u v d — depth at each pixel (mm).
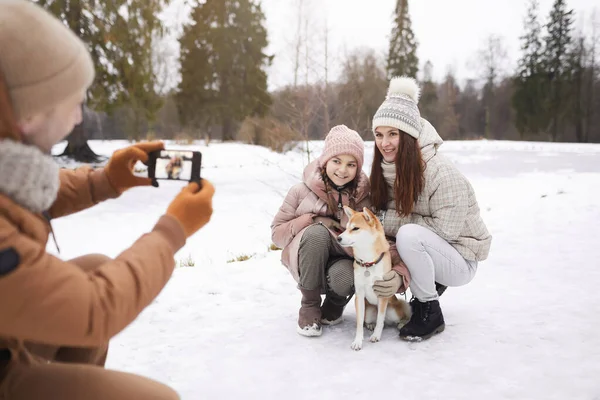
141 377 1149
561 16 38906
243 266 4461
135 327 2998
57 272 896
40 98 960
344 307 3070
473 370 2303
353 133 2936
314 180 2979
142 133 29656
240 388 2197
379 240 2541
